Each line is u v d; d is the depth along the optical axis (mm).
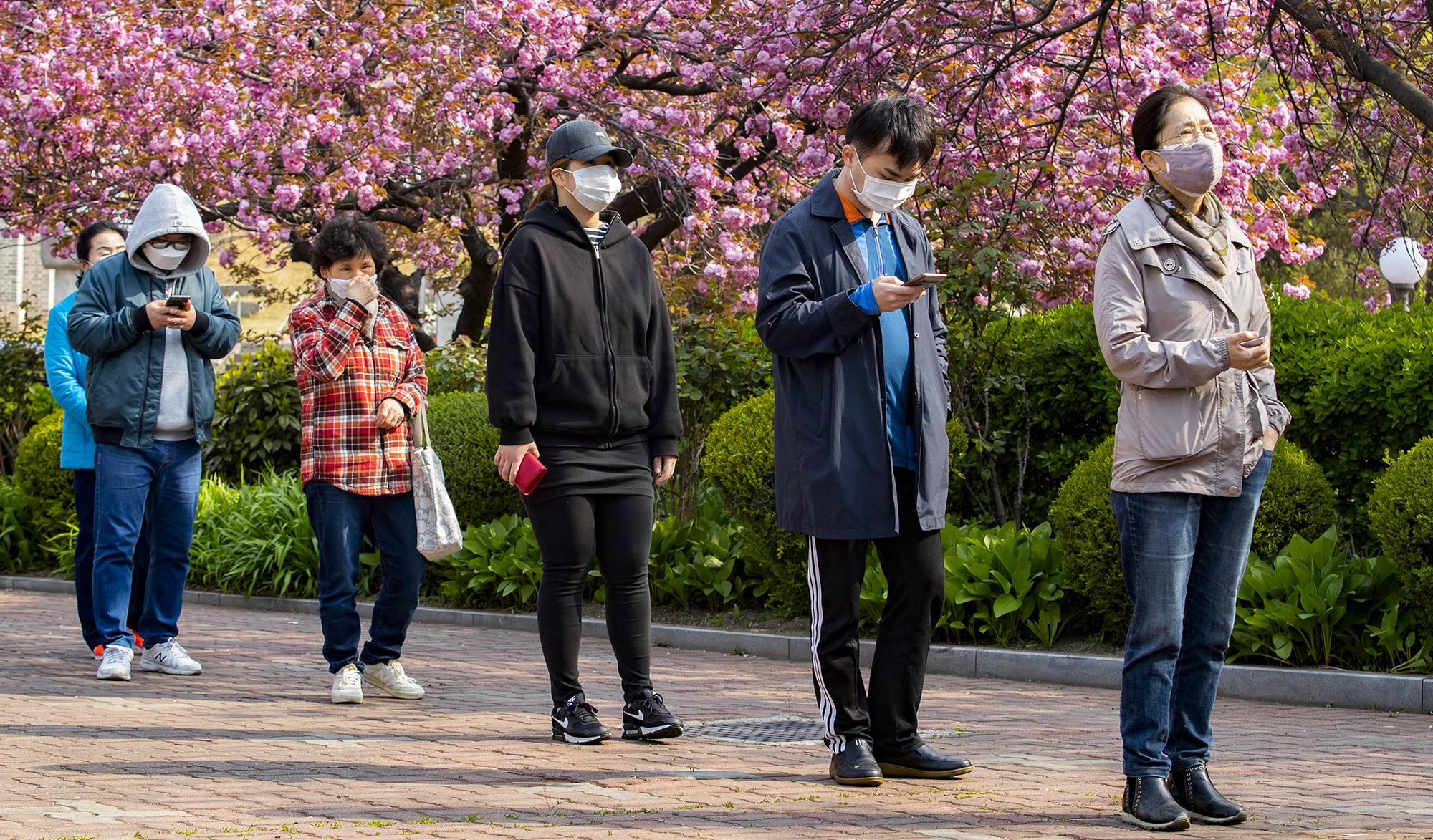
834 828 3305
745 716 5301
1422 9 9102
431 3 12234
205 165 12188
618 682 6215
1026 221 8516
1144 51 9953
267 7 12453
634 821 3379
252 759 4230
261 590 9625
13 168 12664
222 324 6297
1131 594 3510
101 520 6070
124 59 11891
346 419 5523
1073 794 3773
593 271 4656
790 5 10961
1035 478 8461
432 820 3369
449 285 16406
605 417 4594
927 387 3951
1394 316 7473
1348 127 9008
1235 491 3418
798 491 3916
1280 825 3402
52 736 4594
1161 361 3342
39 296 28109
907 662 3998
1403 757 4516
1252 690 5984
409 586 5637
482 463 9227
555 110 13562
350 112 13281
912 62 10195
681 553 8289
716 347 8836
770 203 13164
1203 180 3443
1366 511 6840
